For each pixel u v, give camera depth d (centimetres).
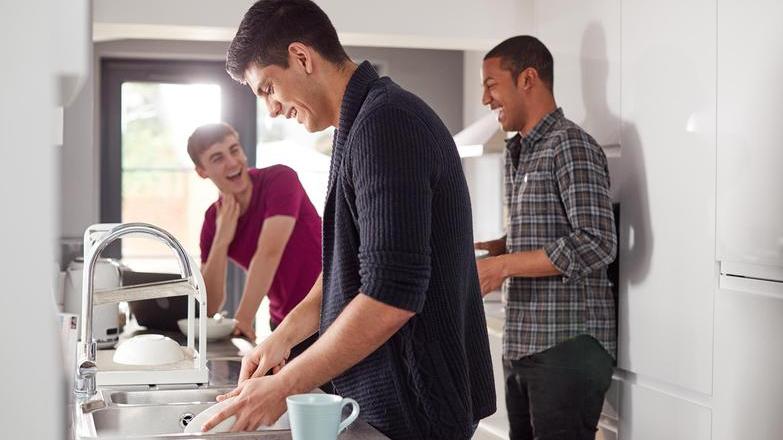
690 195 260
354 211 154
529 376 286
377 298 141
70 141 375
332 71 161
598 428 315
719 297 247
